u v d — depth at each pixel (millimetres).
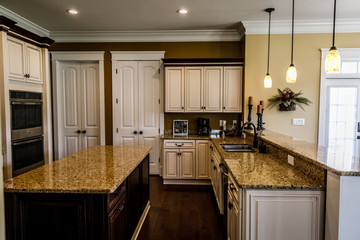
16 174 3037
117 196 1842
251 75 4094
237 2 3193
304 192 1630
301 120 4098
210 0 3137
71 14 3623
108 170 2016
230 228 2086
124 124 4629
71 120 4707
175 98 4301
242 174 1895
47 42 3467
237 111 4242
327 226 1572
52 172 1953
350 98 4121
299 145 2367
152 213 3055
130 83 4582
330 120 4176
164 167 4176
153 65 4559
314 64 4043
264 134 3283
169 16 3705
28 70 3191
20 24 3811
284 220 1645
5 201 1612
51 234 1617
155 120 4605
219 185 2932
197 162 4133
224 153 2762
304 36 4035
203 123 4492
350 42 3969
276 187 1621
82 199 1587
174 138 4129
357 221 1438
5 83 2834
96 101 4664
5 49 2811
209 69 4246
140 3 3232
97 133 4695
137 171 2498
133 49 4551
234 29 4320
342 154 1940
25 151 3186
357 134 4137
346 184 1432
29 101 3248
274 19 3822
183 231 2627
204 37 4477
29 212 1619
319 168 1688
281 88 4086
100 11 3506
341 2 3170
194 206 3271
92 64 4648
